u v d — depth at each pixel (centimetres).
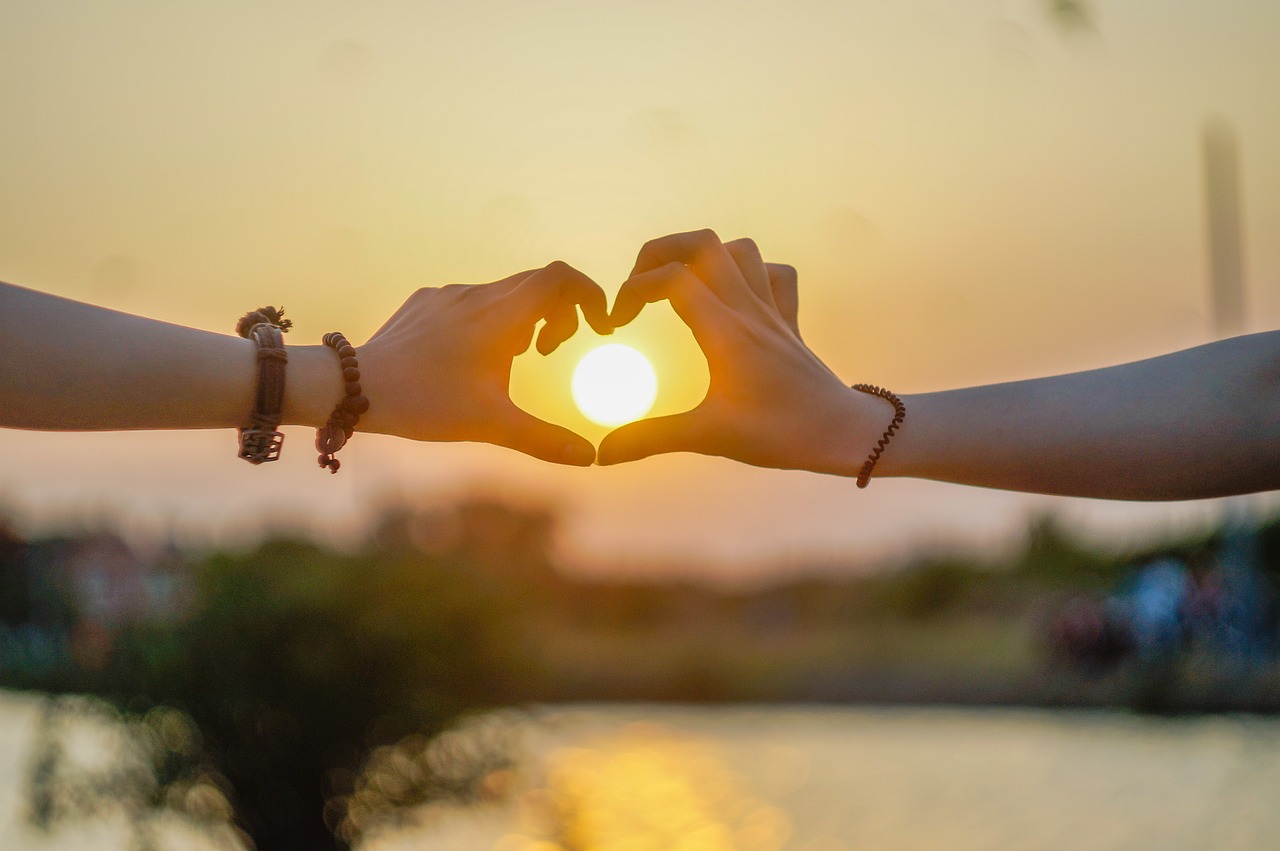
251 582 515
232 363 114
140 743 498
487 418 121
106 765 504
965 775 1175
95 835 633
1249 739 1363
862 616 3500
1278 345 120
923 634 2953
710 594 3609
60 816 502
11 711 1059
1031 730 1602
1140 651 1972
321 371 118
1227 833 830
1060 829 869
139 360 109
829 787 1118
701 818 948
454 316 123
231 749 502
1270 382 118
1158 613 1967
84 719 502
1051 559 3306
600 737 1572
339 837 513
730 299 124
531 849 682
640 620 3459
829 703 2255
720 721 1894
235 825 506
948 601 3306
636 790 1080
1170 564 2050
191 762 498
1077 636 2055
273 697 503
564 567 3106
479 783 540
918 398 124
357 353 120
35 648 627
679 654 2595
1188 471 118
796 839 868
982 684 2145
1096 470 119
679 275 124
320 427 119
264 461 116
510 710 550
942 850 812
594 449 123
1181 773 1111
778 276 135
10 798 714
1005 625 2909
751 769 1256
